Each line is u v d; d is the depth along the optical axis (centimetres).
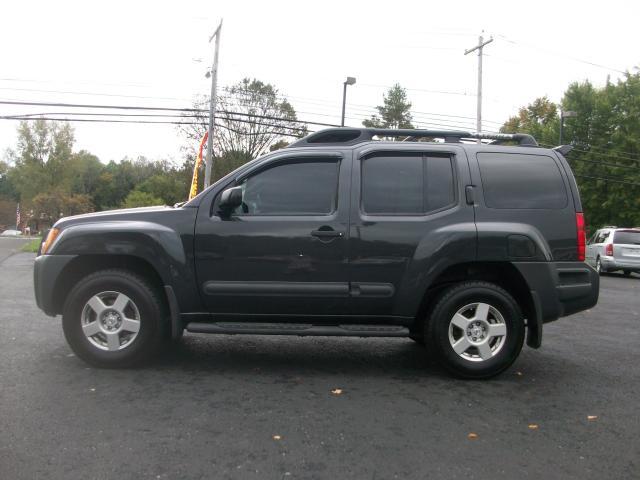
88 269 514
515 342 484
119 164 9281
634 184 3083
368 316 489
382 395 441
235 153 3769
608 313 921
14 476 289
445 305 482
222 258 481
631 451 340
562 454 334
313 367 522
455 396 442
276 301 483
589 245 2167
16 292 974
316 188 495
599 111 3281
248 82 3712
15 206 8931
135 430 353
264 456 320
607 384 485
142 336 485
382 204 491
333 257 481
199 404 406
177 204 535
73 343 486
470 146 509
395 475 301
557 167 507
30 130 6862
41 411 383
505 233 479
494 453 333
